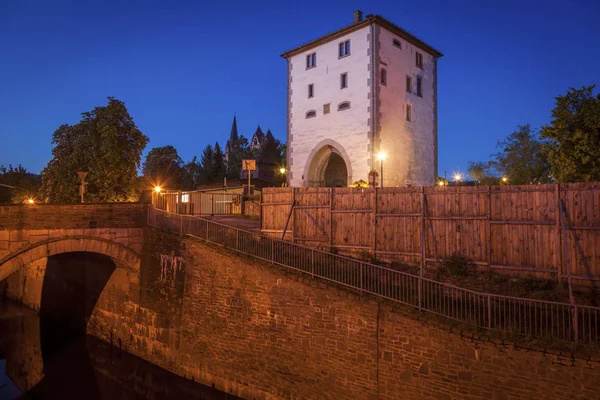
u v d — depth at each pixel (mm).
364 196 14859
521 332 9766
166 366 16516
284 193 16688
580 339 9320
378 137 27594
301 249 14289
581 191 11297
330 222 15430
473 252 12797
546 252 11703
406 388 10867
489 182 36750
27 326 24844
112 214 17734
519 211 12180
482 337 9828
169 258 16891
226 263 14875
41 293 27531
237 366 14336
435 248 13383
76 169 31500
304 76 32156
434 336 10492
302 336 12828
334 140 29750
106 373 17656
